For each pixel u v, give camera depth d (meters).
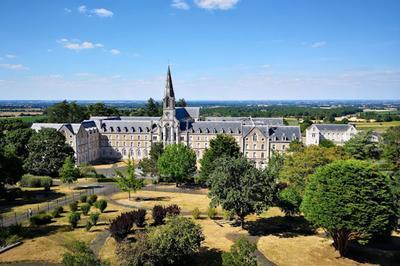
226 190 61.16
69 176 99.25
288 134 144.38
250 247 41.94
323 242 57.28
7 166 84.50
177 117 170.88
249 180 60.34
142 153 166.62
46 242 56.06
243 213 62.62
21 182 99.50
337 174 50.06
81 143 147.50
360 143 101.69
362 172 48.91
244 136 145.75
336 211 47.62
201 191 97.62
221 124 159.25
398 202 54.78
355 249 54.62
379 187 48.69
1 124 139.88
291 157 83.81
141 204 82.00
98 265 39.41
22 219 68.88
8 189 89.88
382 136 135.25
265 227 65.06
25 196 87.44
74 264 37.66
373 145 103.50
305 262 49.69
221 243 56.41
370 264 49.34
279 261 49.88
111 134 168.00
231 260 39.56
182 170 99.94
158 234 45.16
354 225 47.06
